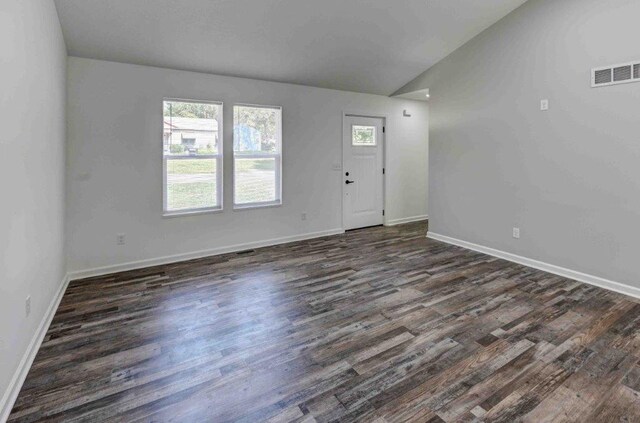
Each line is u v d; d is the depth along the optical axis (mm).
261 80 4637
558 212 3580
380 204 6160
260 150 4777
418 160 6516
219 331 2480
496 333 2412
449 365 2045
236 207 4594
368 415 1650
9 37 1783
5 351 1687
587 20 3219
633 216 3031
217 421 1619
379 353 2182
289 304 2930
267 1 3207
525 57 3770
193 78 4141
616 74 3049
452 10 3740
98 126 3635
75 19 3064
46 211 2553
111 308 2871
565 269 3553
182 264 4062
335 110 5383
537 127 3703
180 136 4176
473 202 4531
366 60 4562
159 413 1673
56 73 2916
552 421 1602
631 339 2318
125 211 3838
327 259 4219
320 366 2051
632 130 2984
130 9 3062
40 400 1764
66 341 2350
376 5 3488
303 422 1609
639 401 1725
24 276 2014
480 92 4316
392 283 3396
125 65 3742
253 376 1959
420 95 5762
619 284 3143
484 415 1642
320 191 5340
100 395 1803
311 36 3848
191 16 3252
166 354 2189
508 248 4129
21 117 1978
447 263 4016
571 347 2225
